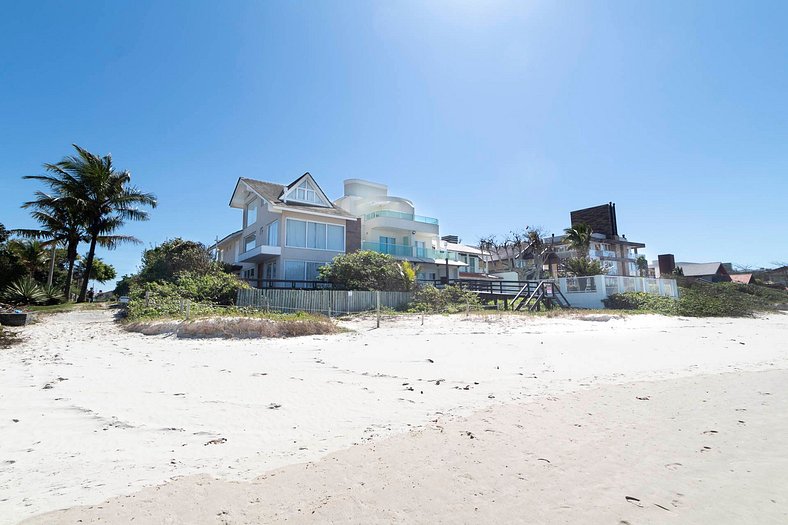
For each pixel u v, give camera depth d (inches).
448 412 231.3
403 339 564.7
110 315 883.4
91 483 142.8
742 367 365.7
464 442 180.4
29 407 241.1
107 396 268.7
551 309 1071.6
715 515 117.0
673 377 325.4
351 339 569.3
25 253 1524.4
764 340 558.3
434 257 1599.4
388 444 179.8
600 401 250.4
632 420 210.8
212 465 160.1
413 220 1573.6
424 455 165.8
